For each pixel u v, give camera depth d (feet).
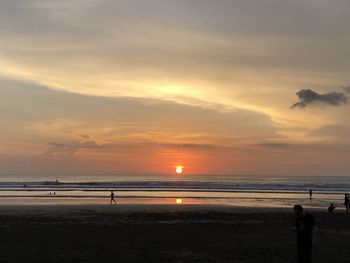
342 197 203.92
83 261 49.24
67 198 182.70
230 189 283.59
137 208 123.75
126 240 65.77
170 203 153.48
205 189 281.95
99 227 81.41
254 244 62.28
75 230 77.05
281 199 184.96
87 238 67.51
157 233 73.77
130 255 53.21
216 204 147.33
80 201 163.43
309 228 41.01
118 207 127.03
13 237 68.23
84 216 101.40
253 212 113.80
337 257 51.80
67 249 57.36
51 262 48.65
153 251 56.13
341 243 63.31
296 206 41.78
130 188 291.99
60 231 75.66
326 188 312.91
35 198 181.88
